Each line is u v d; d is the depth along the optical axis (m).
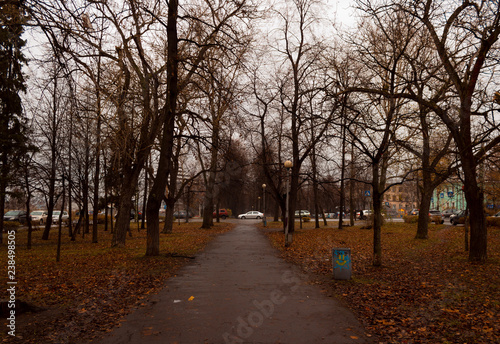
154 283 9.22
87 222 28.33
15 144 16.42
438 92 13.97
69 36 8.69
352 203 36.25
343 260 9.72
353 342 5.18
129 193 18.02
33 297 7.64
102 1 9.17
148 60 16.52
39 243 20.80
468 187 11.60
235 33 13.30
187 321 6.11
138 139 16.38
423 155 12.67
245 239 22.70
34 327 5.79
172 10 13.08
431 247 16.77
